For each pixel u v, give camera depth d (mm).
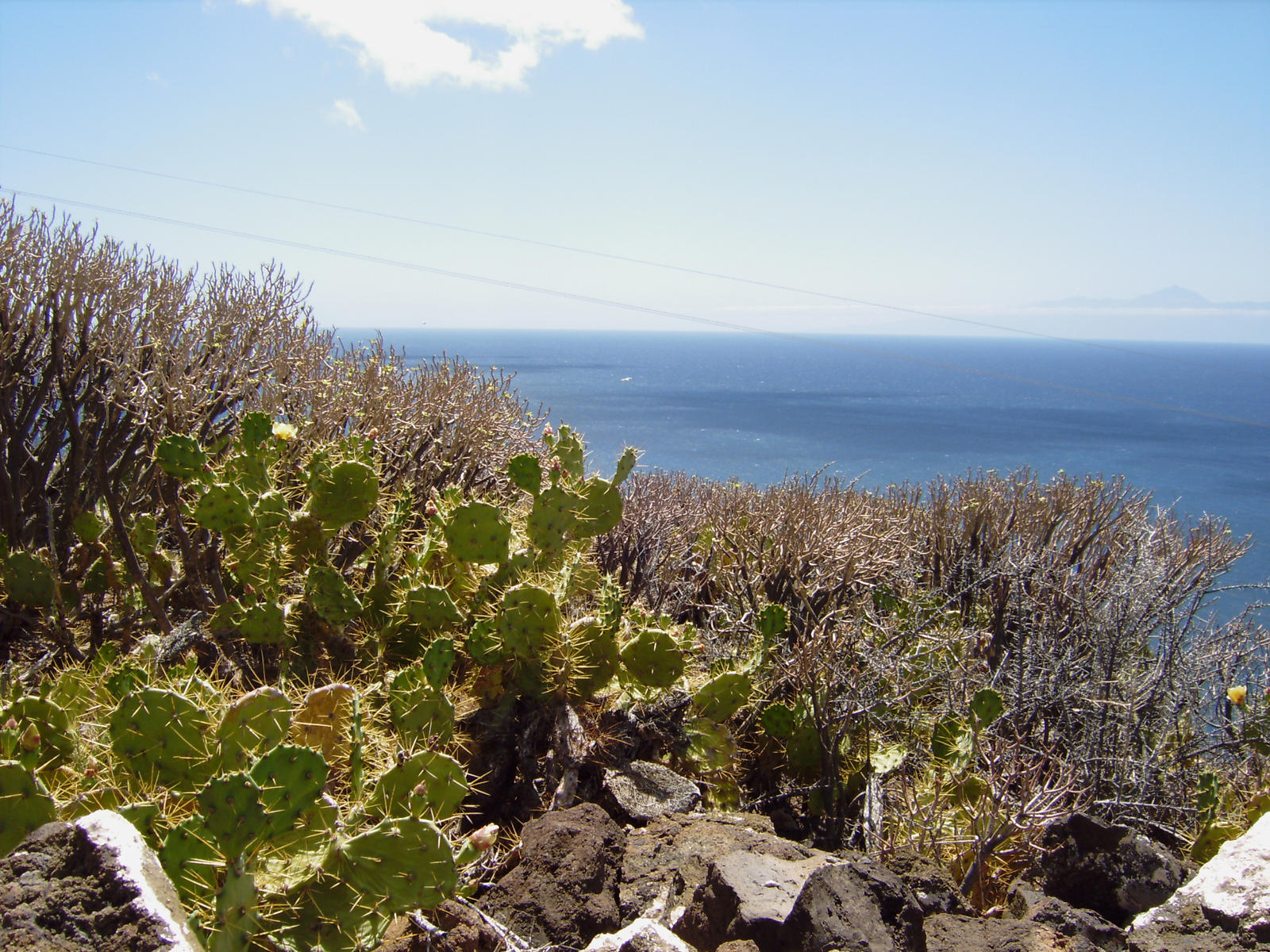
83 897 1774
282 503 3982
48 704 2557
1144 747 4602
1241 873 2691
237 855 2027
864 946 2234
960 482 7676
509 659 3879
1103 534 6836
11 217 4727
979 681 4836
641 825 3578
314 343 5812
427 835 2330
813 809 4320
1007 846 3564
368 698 3453
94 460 5074
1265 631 5512
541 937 2607
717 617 5801
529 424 6562
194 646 4094
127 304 4926
